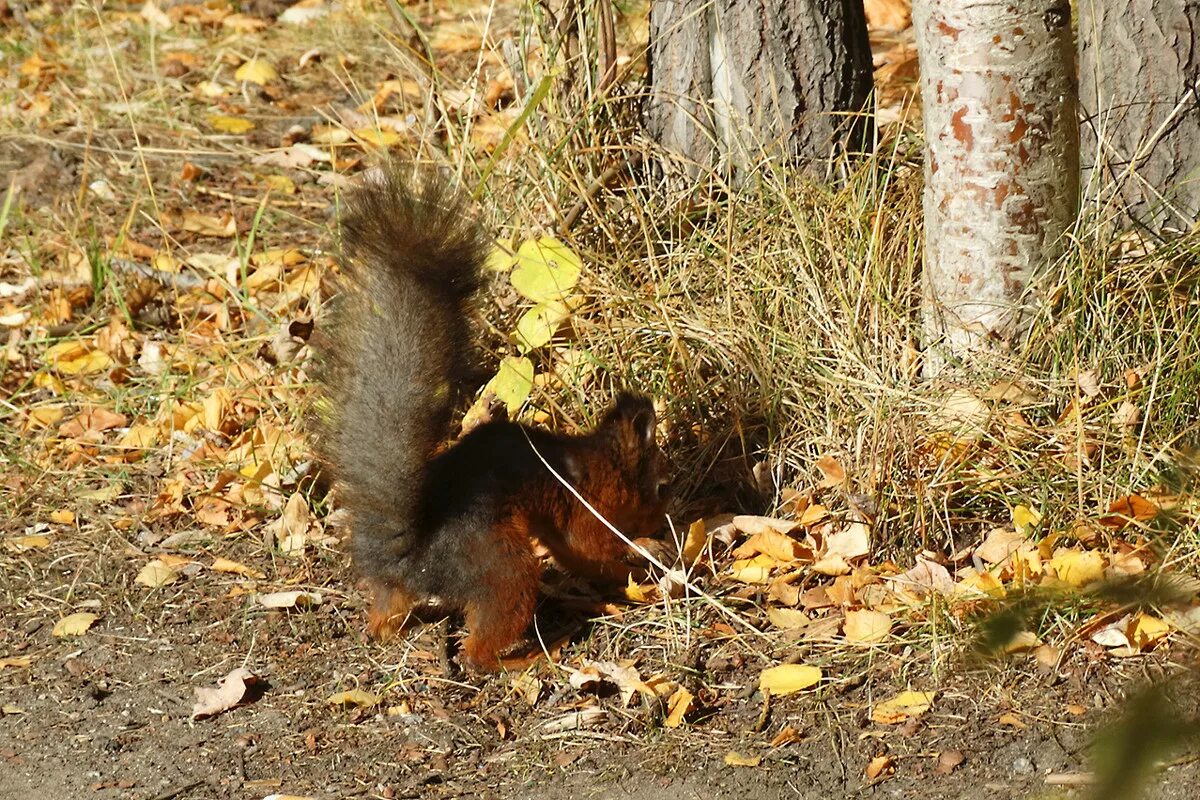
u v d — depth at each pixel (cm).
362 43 1714
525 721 745
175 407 1062
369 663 802
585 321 959
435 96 1202
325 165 1426
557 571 882
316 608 855
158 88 1584
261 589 875
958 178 883
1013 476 852
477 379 875
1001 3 845
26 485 990
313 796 689
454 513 770
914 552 837
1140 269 914
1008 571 796
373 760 718
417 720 749
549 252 920
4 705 777
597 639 807
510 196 1039
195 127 1526
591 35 1063
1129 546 795
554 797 679
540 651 801
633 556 868
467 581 770
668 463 915
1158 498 793
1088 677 727
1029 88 857
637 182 1068
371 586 806
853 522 857
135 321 1194
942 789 663
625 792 679
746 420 934
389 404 766
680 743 713
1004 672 736
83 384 1115
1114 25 967
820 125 1038
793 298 951
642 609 827
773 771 686
